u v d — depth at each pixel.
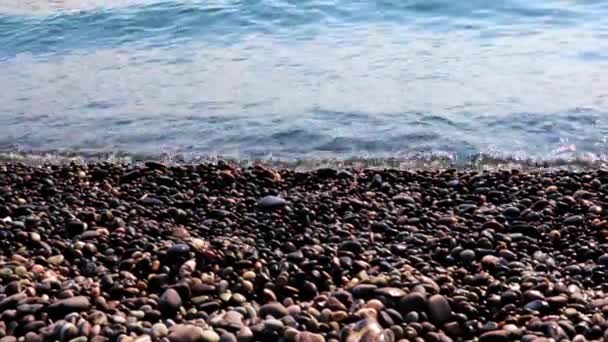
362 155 2.19
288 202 1.83
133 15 3.76
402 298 1.29
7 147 2.34
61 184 1.99
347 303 1.31
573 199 1.79
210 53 3.22
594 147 2.16
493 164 2.11
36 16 3.90
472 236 1.61
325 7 3.68
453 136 2.27
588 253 1.53
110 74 3.03
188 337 1.16
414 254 1.54
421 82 2.71
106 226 1.67
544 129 2.28
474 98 2.53
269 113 2.49
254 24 3.58
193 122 2.46
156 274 1.42
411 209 1.79
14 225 1.62
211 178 2.01
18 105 2.71
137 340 1.16
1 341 1.17
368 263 1.48
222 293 1.36
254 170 2.06
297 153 2.23
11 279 1.36
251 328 1.20
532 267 1.48
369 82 2.73
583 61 2.85
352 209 1.80
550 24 3.37
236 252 1.50
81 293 1.33
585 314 1.27
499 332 1.21
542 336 1.19
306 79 2.80
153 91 2.78
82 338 1.17
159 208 1.80
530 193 1.86
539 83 2.64
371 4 3.72
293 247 1.57
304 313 1.25
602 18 3.40
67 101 2.73
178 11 3.74
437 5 3.66
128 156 2.26
